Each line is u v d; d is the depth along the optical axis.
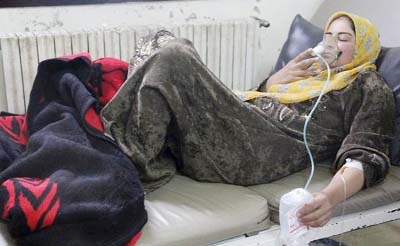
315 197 1.41
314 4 2.63
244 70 2.54
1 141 1.52
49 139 1.41
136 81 1.53
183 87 1.51
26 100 2.08
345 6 2.44
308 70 1.88
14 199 1.23
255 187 1.59
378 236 1.72
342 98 1.75
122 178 1.33
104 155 1.38
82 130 1.48
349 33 1.81
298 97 1.77
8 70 2.02
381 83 1.73
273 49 2.69
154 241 1.27
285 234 1.36
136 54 1.78
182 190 1.50
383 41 2.26
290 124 1.71
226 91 1.58
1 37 1.97
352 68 1.83
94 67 1.69
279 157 1.62
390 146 1.71
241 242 1.39
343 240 1.65
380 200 1.58
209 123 1.55
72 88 1.56
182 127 1.52
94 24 2.24
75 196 1.26
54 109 1.58
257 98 1.83
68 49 2.10
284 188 1.57
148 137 1.47
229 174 1.56
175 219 1.34
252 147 1.58
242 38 2.47
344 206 1.52
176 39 1.60
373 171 1.55
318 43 2.04
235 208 1.41
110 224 1.24
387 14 2.21
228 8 2.52
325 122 1.74
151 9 2.33
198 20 2.46
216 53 2.44
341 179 1.49
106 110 1.53
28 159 1.36
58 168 1.36
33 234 1.20
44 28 2.15
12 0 2.06
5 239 1.24
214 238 1.35
